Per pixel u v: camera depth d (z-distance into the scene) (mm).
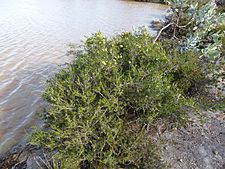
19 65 8977
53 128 3285
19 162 4324
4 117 6039
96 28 14953
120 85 3590
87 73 3570
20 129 5609
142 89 3846
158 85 3910
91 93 3418
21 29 13695
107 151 3430
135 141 3613
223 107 4727
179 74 5289
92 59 3826
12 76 8125
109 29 14930
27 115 6121
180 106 4082
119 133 3621
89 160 3432
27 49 10617
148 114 3945
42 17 16984
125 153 3572
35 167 3977
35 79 7996
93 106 3467
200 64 5715
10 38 12016
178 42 6613
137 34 5758
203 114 4766
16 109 6367
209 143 4199
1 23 14656
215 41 6180
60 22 15930
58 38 12453
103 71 3777
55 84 3773
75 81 3684
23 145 5031
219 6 15539
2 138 5309
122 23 16688
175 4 7312
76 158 3371
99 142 3432
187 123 4547
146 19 18312
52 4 22156
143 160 3557
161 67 4383
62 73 3932
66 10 20125
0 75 8133
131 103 4051
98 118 3402
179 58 5367
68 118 3195
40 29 13938
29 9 19281
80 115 3256
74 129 3344
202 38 7105
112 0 27766
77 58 4453
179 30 8242
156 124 4332
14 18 16078
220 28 7871
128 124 4000
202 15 6711
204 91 5398
